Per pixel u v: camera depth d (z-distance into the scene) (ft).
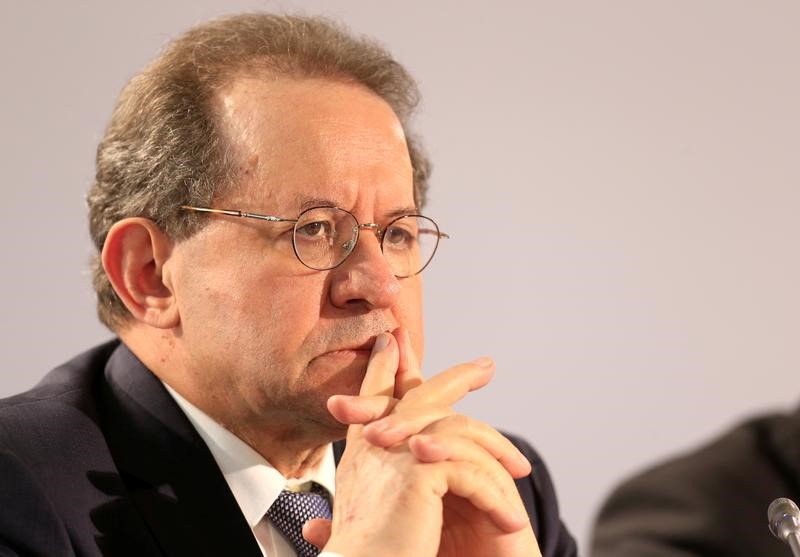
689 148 43.06
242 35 22.94
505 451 20.24
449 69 40.52
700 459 25.91
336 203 21.30
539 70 41.70
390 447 19.61
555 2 42.01
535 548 20.47
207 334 21.72
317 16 24.67
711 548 24.14
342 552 18.19
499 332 40.75
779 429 26.16
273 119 21.58
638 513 25.30
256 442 22.58
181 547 21.24
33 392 23.44
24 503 20.10
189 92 22.35
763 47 44.11
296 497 22.66
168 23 36.11
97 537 20.80
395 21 39.78
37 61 34.86
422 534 18.49
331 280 21.26
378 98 22.89
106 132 23.85
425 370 39.81
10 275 34.27
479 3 41.04
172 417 22.50
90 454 21.89
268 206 21.27
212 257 21.56
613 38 42.68
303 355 21.04
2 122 34.47
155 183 22.20
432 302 39.93
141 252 22.50
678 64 43.19
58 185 34.83
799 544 17.85
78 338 34.68
